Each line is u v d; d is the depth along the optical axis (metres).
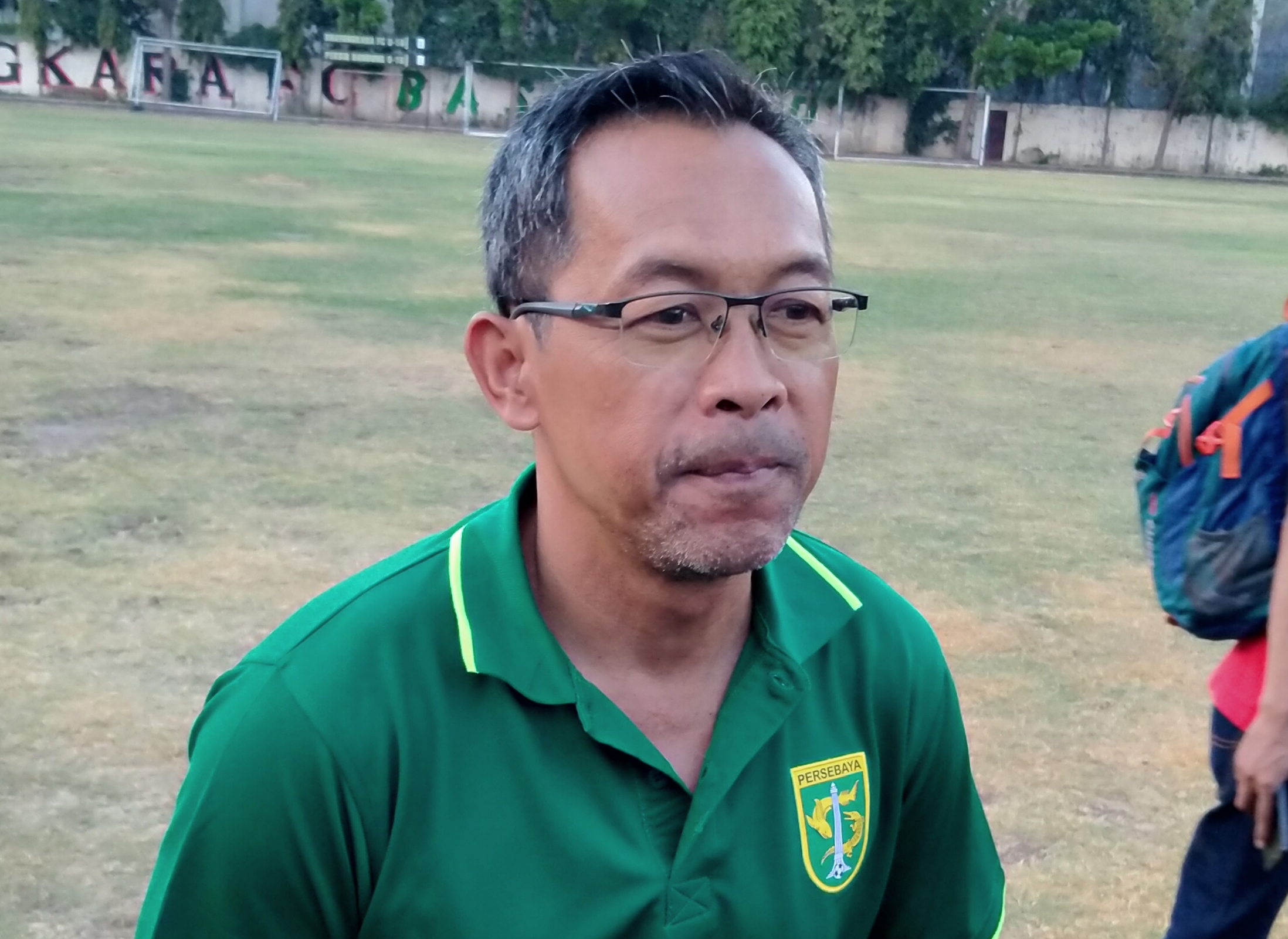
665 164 1.40
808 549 1.73
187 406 7.59
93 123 33.81
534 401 1.52
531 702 1.44
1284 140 44.16
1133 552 6.01
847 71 43.41
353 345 9.57
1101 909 3.30
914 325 11.95
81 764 3.65
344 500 6.10
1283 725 2.29
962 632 4.97
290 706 1.41
